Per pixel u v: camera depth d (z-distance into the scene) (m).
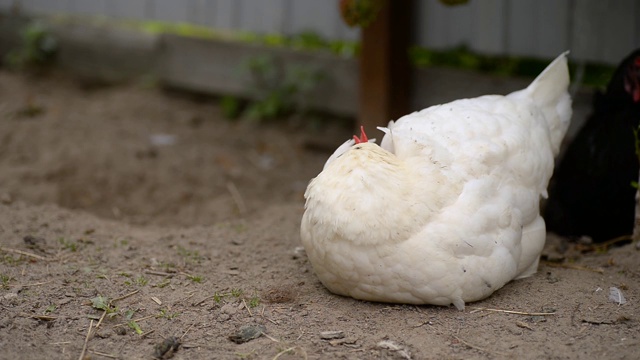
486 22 2.50
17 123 2.62
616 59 2.38
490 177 1.94
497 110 2.02
